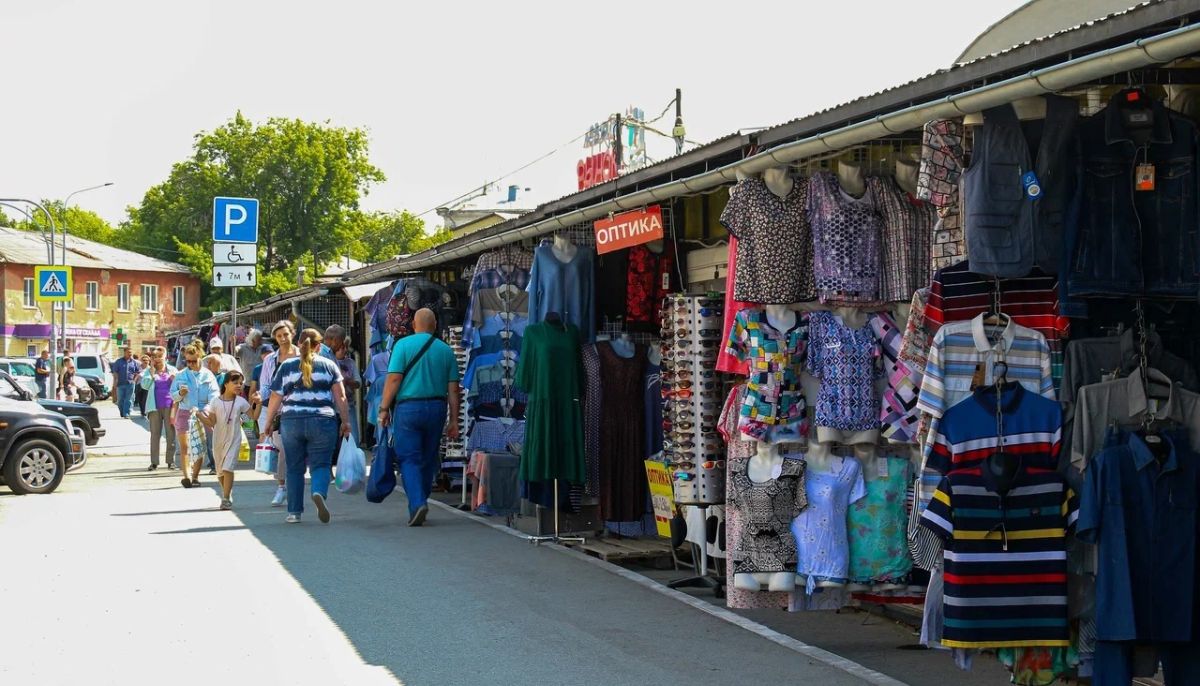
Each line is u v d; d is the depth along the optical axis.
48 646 7.21
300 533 11.89
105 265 76.50
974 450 5.91
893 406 6.87
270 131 72.62
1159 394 5.65
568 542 11.06
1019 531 5.83
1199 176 5.46
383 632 7.62
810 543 7.00
